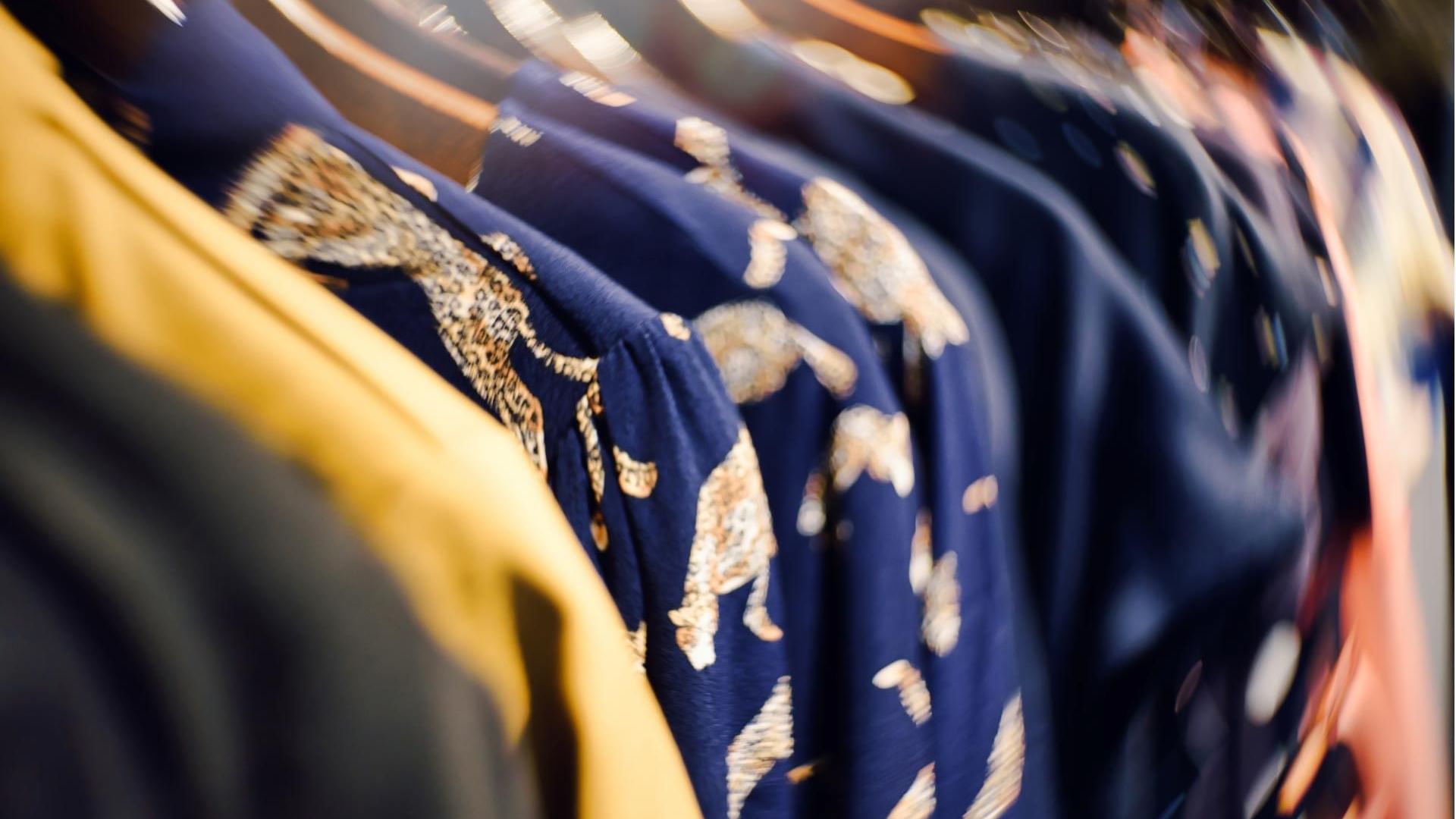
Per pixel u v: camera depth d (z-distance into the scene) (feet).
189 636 0.73
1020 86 1.61
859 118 1.47
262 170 1.05
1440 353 2.17
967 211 1.44
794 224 1.28
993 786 1.47
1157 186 1.53
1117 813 1.68
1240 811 1.85
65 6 1.02
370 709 0.76
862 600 1.22
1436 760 2.18
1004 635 1.43
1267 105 1.93
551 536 0.82
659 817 0.94
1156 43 2.04
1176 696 1.66
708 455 1.03
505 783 0.83
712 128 1.30
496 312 1.06
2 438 0.70
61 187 0.78
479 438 0.81
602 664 0.84
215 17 1.01
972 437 1.30
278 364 0.77
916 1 1.97
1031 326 1.45
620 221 1.21
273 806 0.76
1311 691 1.89
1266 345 1.63
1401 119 2.19
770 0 1.65
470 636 0.80
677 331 1.01
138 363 0.74
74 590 0.70
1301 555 1.70
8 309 0.72
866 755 1.29
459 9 1.50
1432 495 2.18
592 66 1.55
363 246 1.07
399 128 1.35
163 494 0.72
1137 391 1.44
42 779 0.70
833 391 1.17
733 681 1.16
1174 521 1.48
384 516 0.77
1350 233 1.99
